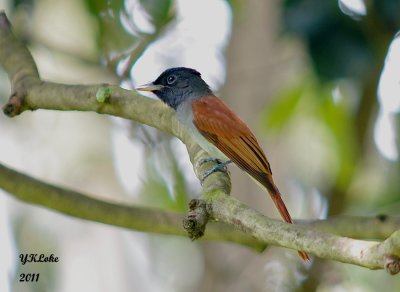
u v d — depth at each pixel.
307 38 9.72
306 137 13.55
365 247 5.36
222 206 6.45
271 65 14.80
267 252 13.42
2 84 13.53
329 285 12.46
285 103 11.77
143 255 15.68
